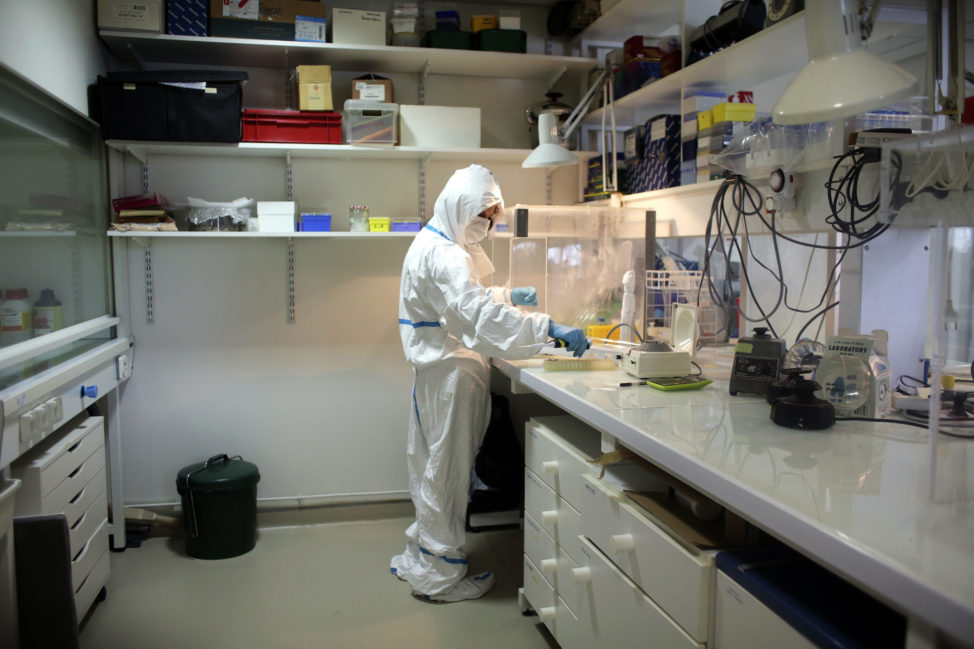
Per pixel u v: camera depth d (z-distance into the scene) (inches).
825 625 35.3
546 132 91.5
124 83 94.3
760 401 61.9
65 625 54.2
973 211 41.6
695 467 43.8
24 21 71.1
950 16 48.4
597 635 62.6
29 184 74.8
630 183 109.0
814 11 43.6
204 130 97.0
